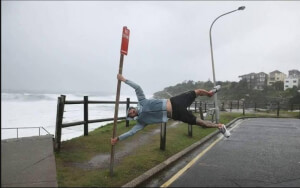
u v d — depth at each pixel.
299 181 6.02
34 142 7.76
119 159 6.98
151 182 5.83
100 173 5.77
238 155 8.59
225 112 30.86
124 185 5.27
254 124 18.78
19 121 36.91
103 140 8.88
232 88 91.12
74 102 8.51
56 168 5.91
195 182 5.85
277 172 6.71
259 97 69.00
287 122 20.61
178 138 10.47
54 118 41.31
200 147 9.85
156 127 12.55
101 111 38.91
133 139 9.63
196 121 6.01
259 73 93.94
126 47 5.80
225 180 6.01
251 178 6.18
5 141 7.81
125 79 5.80
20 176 5.32
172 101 5.87
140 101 5.87
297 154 8.88
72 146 7.79
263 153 8.96
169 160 7.35
